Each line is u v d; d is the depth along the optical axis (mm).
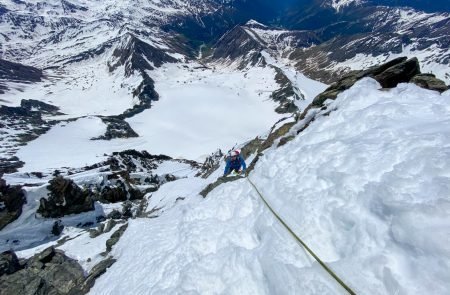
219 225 12195
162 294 10234
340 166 9344
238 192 13891
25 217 39531
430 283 5480
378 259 6344
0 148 135250
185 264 11336
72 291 16781
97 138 184500
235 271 9227
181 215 16844
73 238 28828
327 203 8531
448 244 5734
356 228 7309
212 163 50719
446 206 6199
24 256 29312
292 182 10711
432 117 9883
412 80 15227
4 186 39812
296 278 7430
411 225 6348
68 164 109312
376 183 7758
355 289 6293
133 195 50000
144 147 189750
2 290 20500
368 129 10875
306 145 12391
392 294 5809
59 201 40906
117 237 21578
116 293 13328
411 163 7660
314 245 8016
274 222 9734
